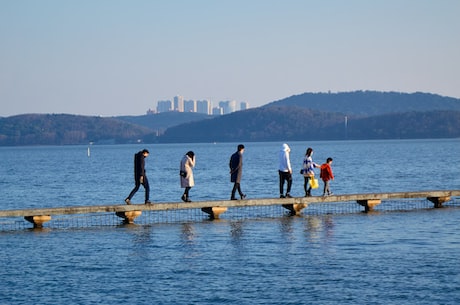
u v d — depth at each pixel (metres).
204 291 36.12
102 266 41.84
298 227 55.31
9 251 46.84
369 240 48.88
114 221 61.56
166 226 57.38
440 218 59.66
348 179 120.00
